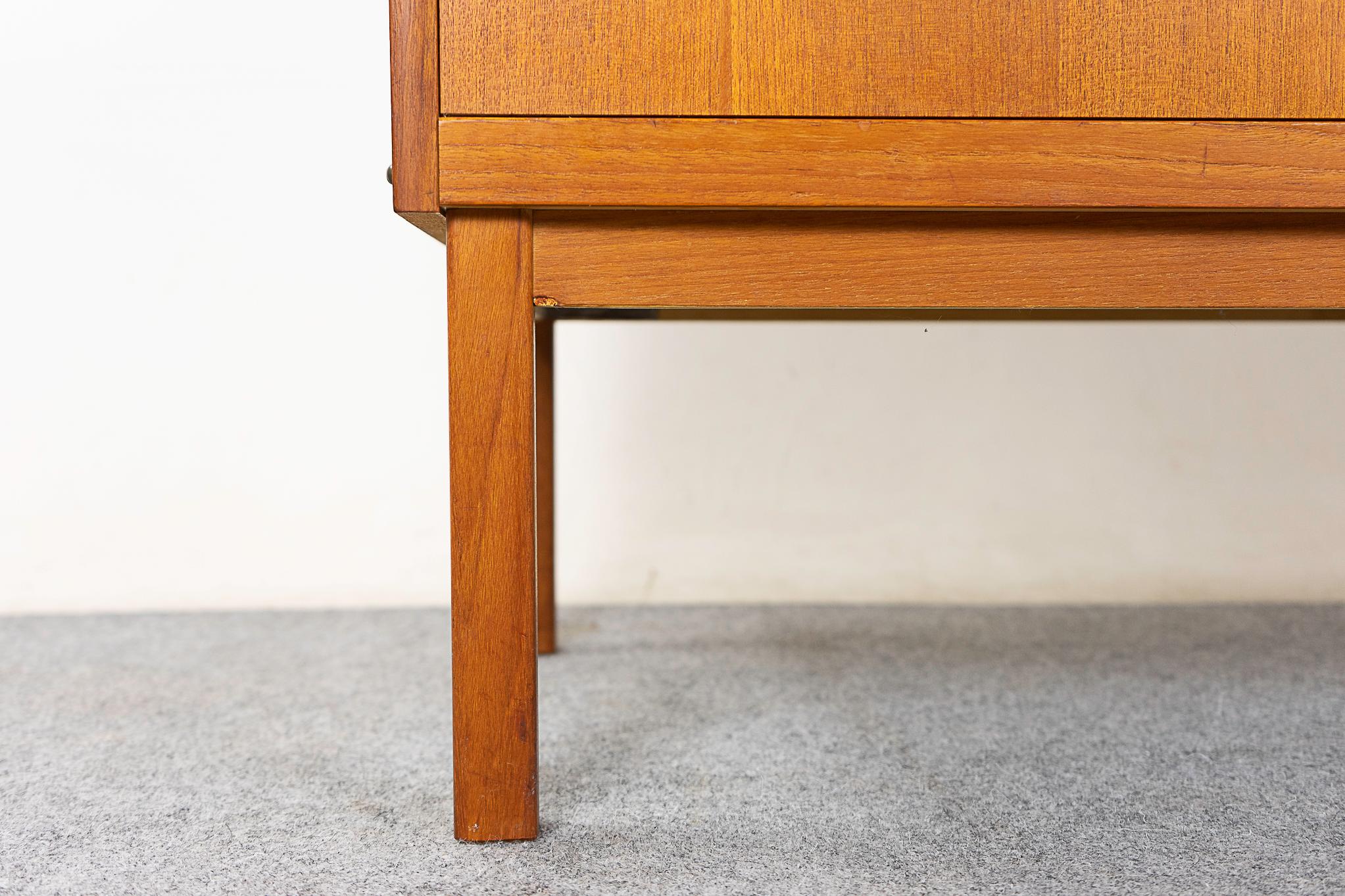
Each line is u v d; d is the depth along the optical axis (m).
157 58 1.11
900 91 0.46
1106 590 1.19
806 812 0.56
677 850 0.51
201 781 0.63
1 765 0.66
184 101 1.12
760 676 0.86
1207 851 0.51
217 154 1.12
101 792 0.61
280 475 1.16
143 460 1.15
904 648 0.96
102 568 1.16
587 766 0.64
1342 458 1.16
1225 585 1.18
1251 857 0.50
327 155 1.13
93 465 1.15
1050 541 1.18
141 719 0.76
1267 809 0.56
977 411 1.17
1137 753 0.66
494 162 0.46
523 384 0.49
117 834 0.54
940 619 1.09
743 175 0.46
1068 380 1.16
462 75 0.46
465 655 0.51
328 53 1.12
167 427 1.15
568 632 1.04
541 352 0.90
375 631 1.05
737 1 0.46
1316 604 1.16
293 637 1.03
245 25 1.11
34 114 1.11
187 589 1.17
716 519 1.19
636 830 0.54
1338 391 1.15
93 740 0.71
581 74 0.46
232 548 1.17
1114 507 1.18
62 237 1.12
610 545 1.19
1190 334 1.16
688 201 0.46
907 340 1.17
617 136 0.46
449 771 0.64
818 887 0.47
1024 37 0.46
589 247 0.48
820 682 0.84
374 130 1.13
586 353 1.17
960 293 0.49
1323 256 0.48
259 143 1.12
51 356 1.13
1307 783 0.60
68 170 1.11
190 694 0.82
